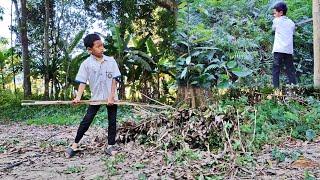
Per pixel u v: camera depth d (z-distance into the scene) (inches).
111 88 110.7
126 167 95.6
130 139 124.1
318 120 133.7
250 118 123.7
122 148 117.6
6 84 489.4
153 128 120.1
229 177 85.0
